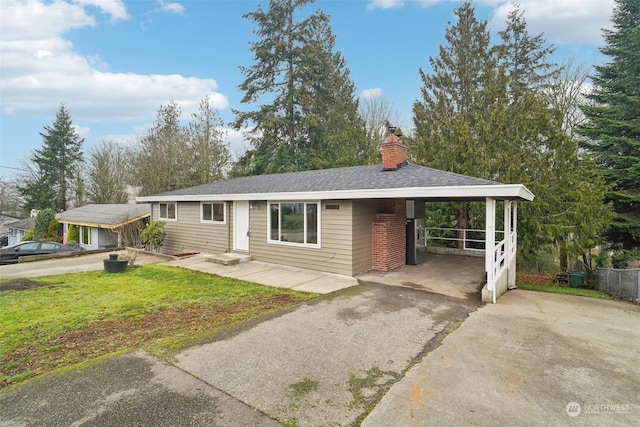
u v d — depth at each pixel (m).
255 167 25.34
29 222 30.50
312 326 5.29
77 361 4.18
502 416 3.00
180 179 26.92
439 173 8.95
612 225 13.40
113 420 2.94
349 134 21.78
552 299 7.54
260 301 6.86
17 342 4.77
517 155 11.04
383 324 5.39
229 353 4.30
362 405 3.17
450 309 6.25
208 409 3.10
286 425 2.89
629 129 14.45
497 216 11.81
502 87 13.00
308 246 10.20
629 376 3.78
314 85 25.48
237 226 12.52
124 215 20.12
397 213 10.49
